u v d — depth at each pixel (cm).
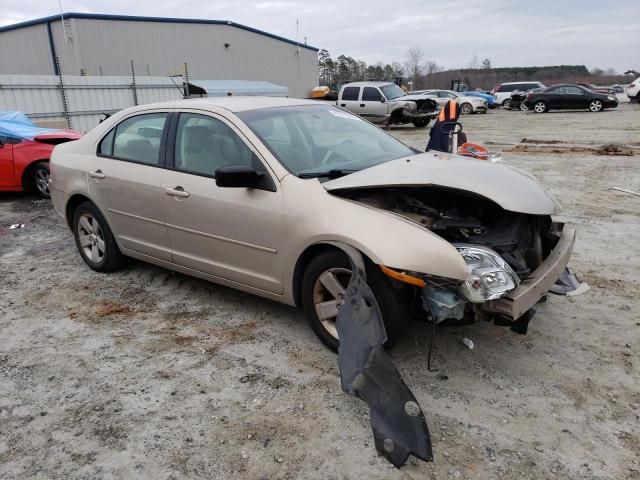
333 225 322
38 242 630
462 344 361
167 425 288
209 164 398
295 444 271
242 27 3903
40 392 320
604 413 290
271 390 317
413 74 7900
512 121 2369
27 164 852
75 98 1655
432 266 290
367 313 292
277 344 370
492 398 304
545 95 2841
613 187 873
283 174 356
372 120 2130
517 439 271
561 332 378
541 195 351
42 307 442
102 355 362
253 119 396
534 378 323
